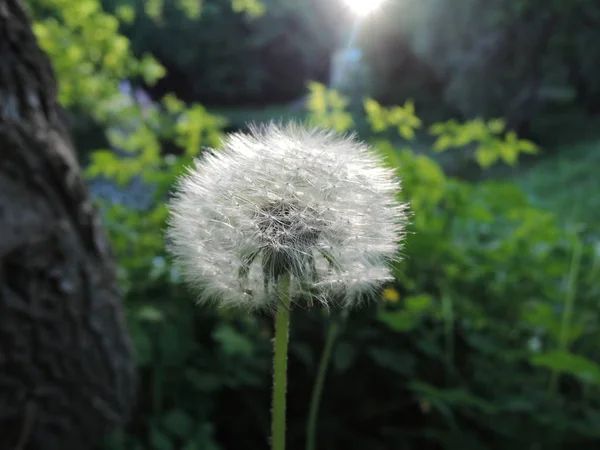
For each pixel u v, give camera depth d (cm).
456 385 21
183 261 9
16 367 16
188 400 21
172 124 36
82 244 17
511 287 24
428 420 22
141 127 35
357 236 9
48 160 16
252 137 10
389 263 10
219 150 10
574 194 76
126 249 26
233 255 9
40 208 16
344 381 22
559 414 19
